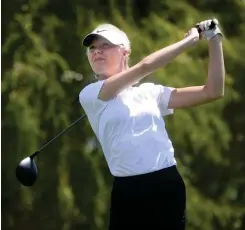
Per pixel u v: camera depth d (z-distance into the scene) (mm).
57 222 33906
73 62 34469
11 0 34062
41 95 32688
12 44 32906
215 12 40438
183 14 37469
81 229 34312
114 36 13773
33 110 32406
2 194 33406
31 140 32125
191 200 35688
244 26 39781
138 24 36938
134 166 13000
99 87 13352
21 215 34344
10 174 32500
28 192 33406
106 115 13297
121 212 13117
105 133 13352
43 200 33844
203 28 13523
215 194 39625
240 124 41875
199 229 36094
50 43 34531
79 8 35094
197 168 37344
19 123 31906
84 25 34906
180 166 34812
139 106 13281
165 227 13016
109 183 34438
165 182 12984
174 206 13031
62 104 33250
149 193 12938
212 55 13641
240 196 39781
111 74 13836
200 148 36031
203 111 35906
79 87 34219
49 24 34469
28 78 32375
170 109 13844
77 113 34156
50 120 33000
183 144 35219
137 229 13039
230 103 39594
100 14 35562
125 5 36844
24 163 14430
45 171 33500
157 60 13109
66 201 33469
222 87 13688
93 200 33906
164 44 34344
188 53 35938
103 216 34219
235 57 37625
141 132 13117
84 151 34031
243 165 40906
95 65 13875
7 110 32031
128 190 13008
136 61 33156
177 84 33750
